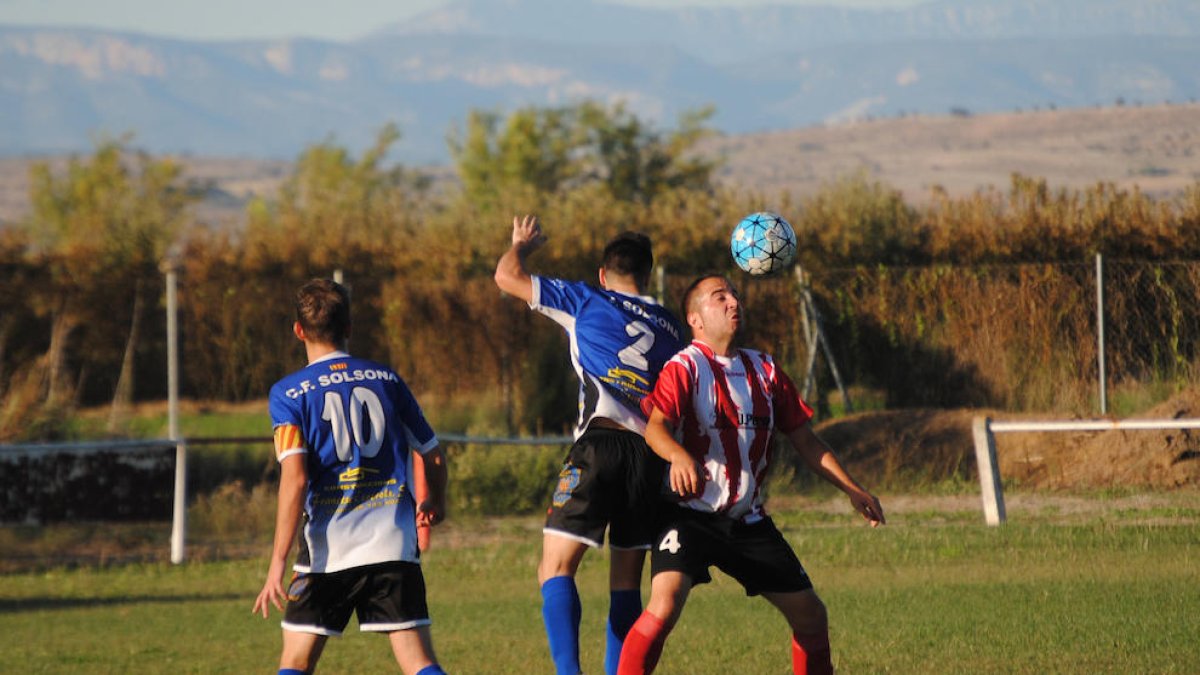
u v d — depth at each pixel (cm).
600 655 2988
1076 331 7162
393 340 7269
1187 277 7169
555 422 6938
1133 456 5828
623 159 16562
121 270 8788
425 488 2191
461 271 8638
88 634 3525
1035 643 2853
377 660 3086
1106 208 8462
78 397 7975
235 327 8331
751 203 8975
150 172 17262
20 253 8775
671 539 2145
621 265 2555
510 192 9906
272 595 2003
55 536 5362
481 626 3466
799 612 2189
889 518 5256
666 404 2139
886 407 7362
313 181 19062
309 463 2083
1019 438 6191
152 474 5900
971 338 7256
